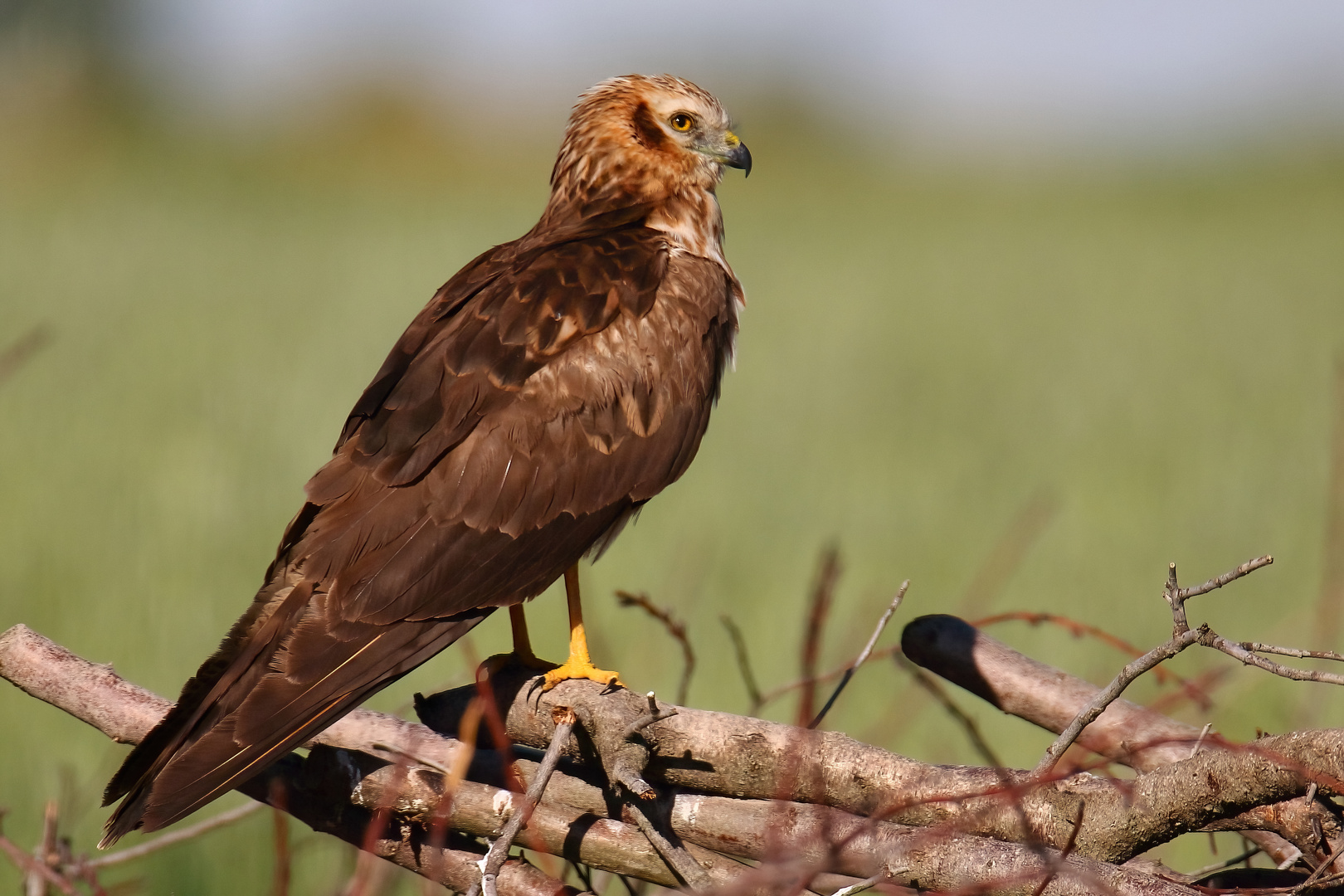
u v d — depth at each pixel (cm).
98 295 3198
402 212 5694
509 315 751
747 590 1369
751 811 578
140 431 1948
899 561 1471
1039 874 518
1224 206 6750
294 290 3375
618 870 590
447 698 652
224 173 7394
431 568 679
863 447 2003
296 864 937
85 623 1269
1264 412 2214
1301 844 537
